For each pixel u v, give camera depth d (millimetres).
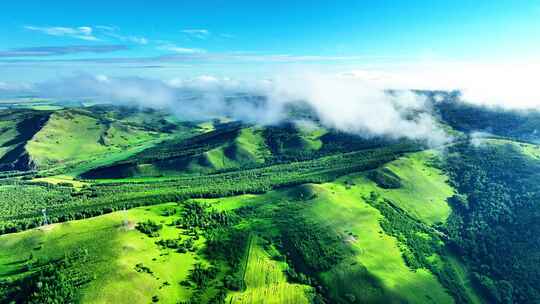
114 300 180250
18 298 177250
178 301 194375
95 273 193375
